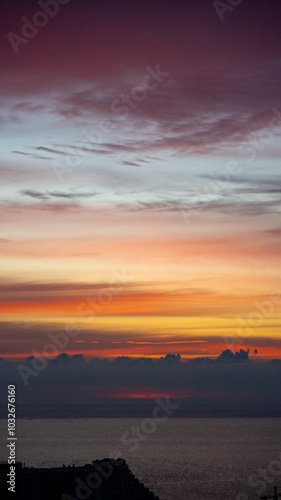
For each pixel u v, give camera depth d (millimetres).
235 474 181500
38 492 77562
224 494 147750
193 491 152000
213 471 188125
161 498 142625
